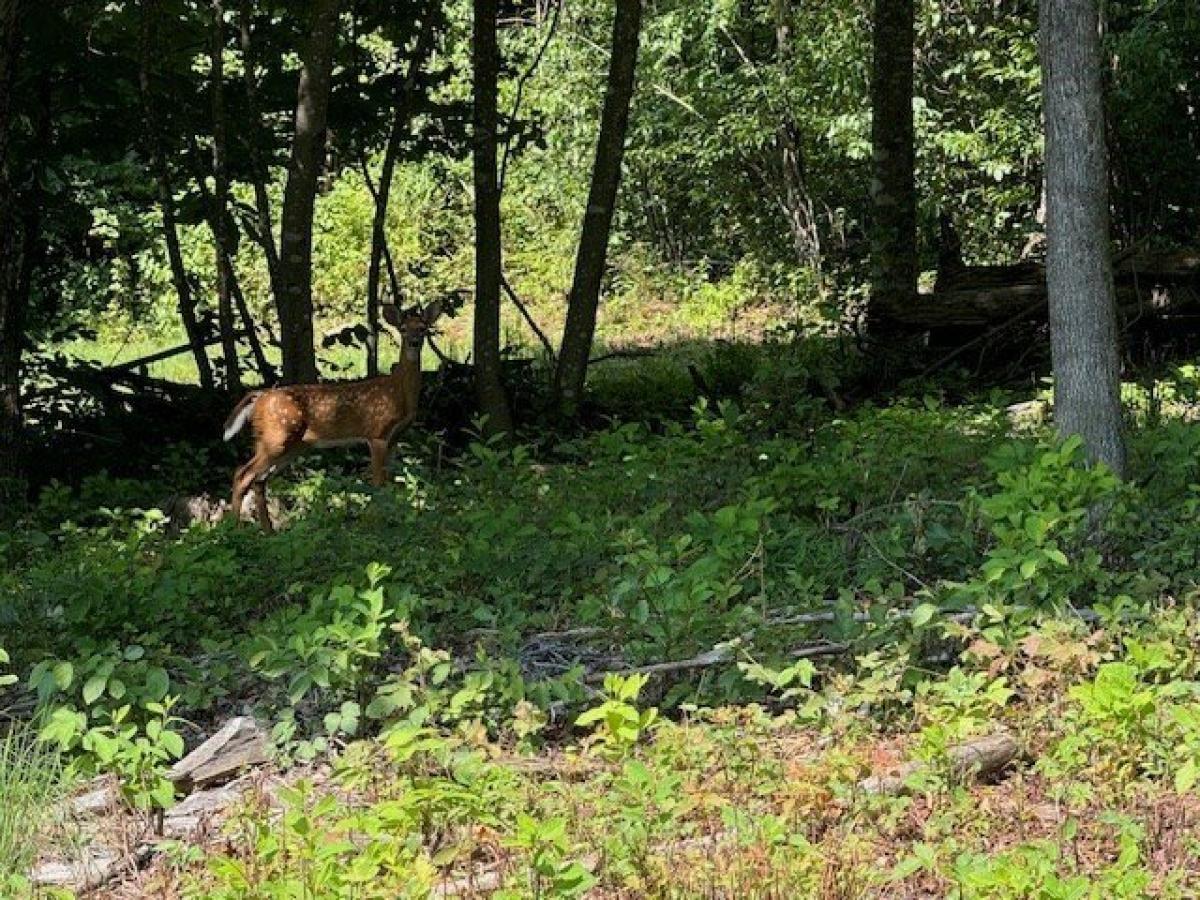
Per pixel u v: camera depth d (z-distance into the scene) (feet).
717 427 34.55
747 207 91.30
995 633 22.09
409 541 30.81
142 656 24.67
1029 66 74.49
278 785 21.22
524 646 24.67
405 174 95.81
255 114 49.67
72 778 20.71
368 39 79.71
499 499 33.63
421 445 42.91
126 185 65.98
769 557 27.07
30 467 46.98
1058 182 28.71
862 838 18.34
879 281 55.21
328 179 96.17
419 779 19.13
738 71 85.05
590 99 89.76
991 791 19.74
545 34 92.12
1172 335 50.29
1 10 38.93
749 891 16.94
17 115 49.01
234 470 46.06
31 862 19.26
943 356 51.60
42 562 33.04
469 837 18.43
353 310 90.38
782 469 30.71
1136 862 17.13
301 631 23.27
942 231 53.78
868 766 19.57
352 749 20.75
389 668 24.40
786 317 82.79
